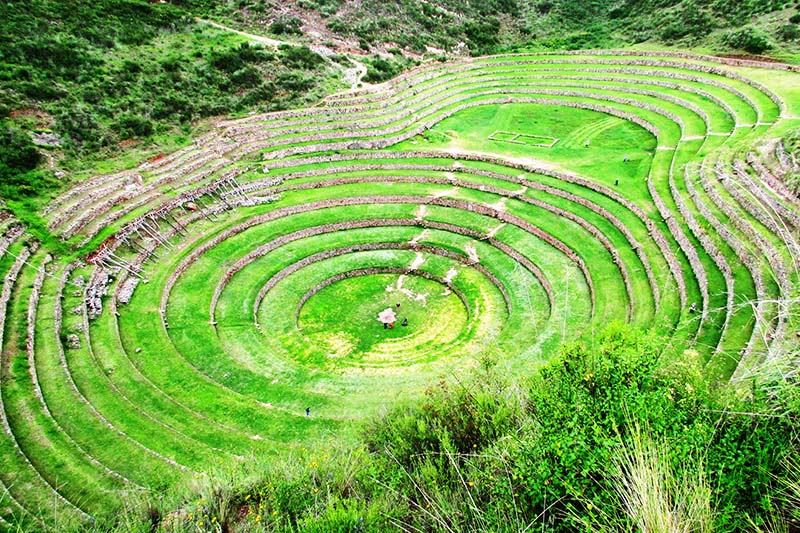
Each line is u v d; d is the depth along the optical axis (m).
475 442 15.90
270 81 66.38
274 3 82.38
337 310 43.00
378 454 17.88
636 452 10.99
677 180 46.47
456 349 38.06
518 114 71.12
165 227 46.47
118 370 32.62
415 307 43.00
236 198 51.84
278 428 29.84
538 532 11.39
